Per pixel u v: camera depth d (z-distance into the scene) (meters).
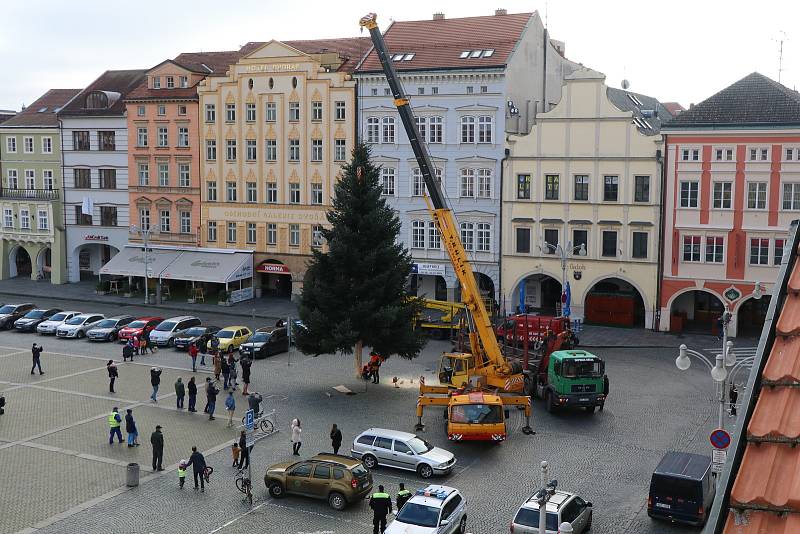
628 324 64.81
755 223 59.72
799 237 11.40
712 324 65.06
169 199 82.38
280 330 58.34
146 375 51.19
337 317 48.59
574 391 41.91
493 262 68.81
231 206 79.62
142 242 83.75
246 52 83.38
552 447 37.66
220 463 35.50
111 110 84.69
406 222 71.44
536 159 66.44
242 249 79.62
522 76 70.81
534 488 32.50
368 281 47.94
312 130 75.25
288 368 53.62
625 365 53.62
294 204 76.81
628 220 63.69
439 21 75.50
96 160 85.31
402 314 48.22
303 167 76.12
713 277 61.41
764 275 59.81
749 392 9.72
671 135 61.53
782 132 58.12
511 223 67.75
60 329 63.16
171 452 36.88
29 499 31.36
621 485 32.88
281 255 77.94
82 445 37.75
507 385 43.47
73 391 47.16
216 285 81.88
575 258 65.81
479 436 36.75
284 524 29.11
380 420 41.88
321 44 79.12
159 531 28.44
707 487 29.14
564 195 65.81
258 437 38.84
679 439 38.72
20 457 36.09
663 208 62.41
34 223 88.19
